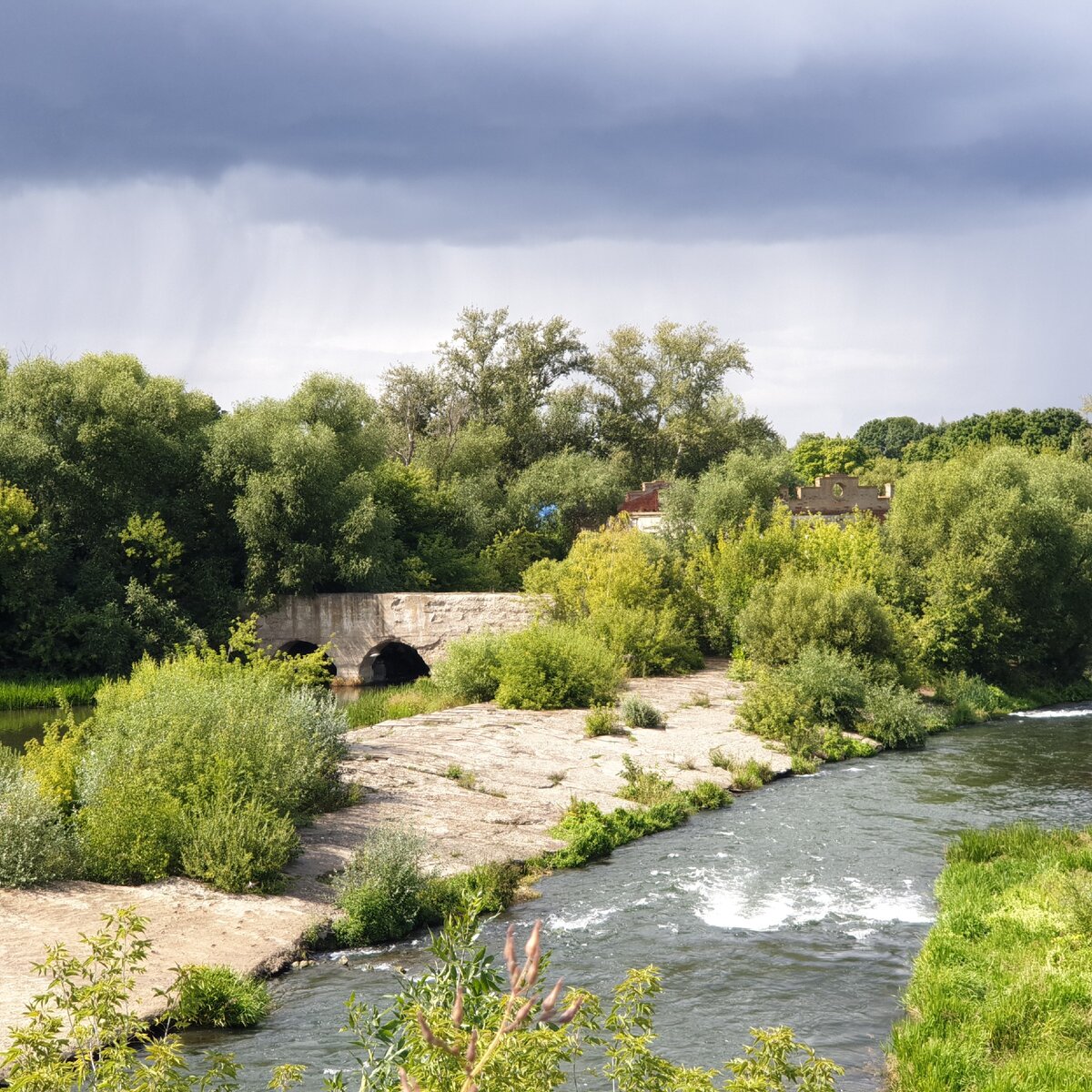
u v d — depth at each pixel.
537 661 32.16
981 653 40.69
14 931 12.76
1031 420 99.62
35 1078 5.64
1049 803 22.47
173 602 45.28
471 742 26.11
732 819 21.16
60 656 42.94
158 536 45.38
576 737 27.31
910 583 42.12
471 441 69.19
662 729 28.67
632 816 20.17
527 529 64.19
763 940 14.20
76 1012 6.45
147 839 15.41
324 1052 10.52
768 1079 5.98
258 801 17.02
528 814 20.36
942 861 18.08
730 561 43.62
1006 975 12.08
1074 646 44.84
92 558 45.69
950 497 43.09
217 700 19.80
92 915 13.55
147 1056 10.20
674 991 12.34
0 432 45.12
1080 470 51.91
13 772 17.44
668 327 80.75
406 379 71.75
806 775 25.55
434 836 18.27
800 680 30.61
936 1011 11.19
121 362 51.12
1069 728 33.59
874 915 15.29
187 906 14.26
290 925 14.07
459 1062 4.72
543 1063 4.85
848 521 45.59
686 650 39.81
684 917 15.15
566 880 17.12
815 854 18.56
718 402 80.25
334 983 12.60
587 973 12.92
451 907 14.99
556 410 77.31
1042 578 42.22
